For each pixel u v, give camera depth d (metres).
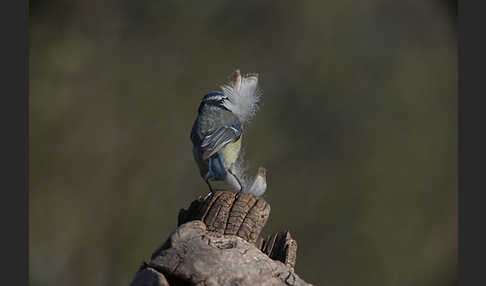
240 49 25.00
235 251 8.62
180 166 23.48
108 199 22.94
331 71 24.75
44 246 22.19
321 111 24.45
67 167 23.11
